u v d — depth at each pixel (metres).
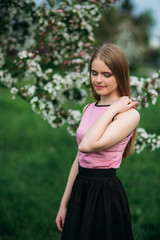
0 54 2.14
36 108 2.00
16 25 2.27
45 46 2.22
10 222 2.69
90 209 1.32
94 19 2.20
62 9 2.17
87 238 1.28
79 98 2.18
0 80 2.06
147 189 3.34
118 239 1.34
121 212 1.37
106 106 1.42
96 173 1.36
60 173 3.89
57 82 1.97
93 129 1.26
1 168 4.00
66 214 1.45
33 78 2.08
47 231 2.62
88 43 2.20
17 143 5.11
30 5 2.12
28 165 4.16
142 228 2.62
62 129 6.00
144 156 4.43
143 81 2.00
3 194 3.24
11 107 7.53
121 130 1.26
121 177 3.54
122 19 8.58
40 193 3.27
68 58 2.28
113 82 1.33
